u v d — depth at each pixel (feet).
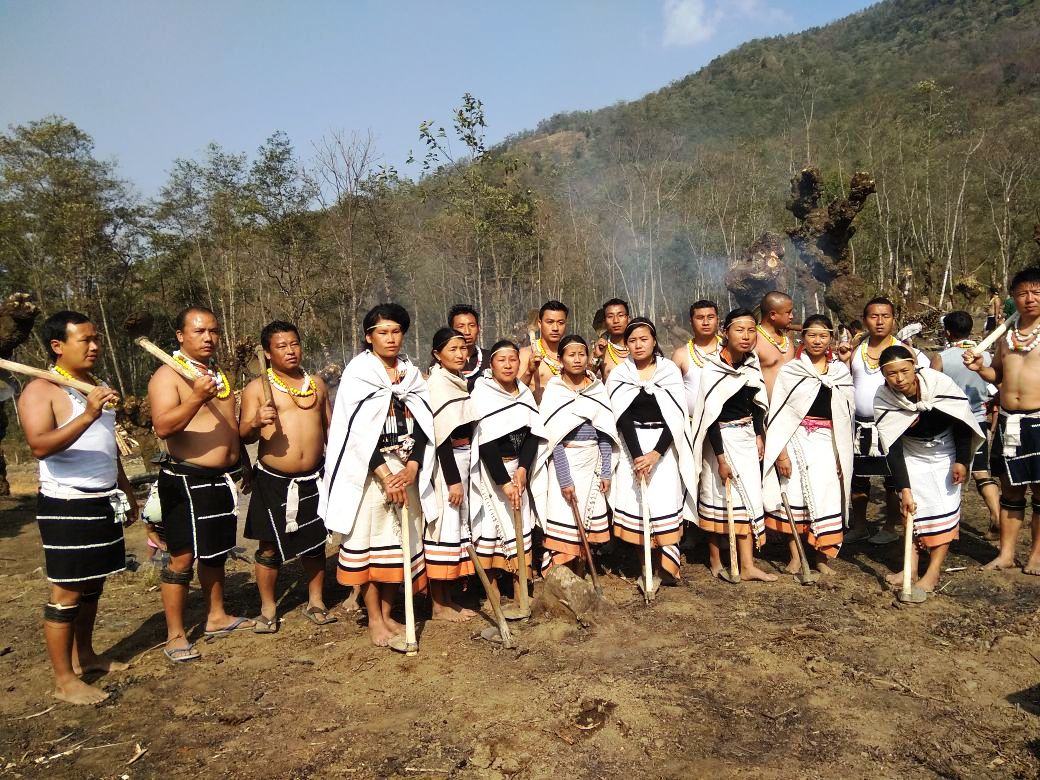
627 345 16.92
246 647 14.57
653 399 16.76
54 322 12.21
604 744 10.52
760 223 111.65
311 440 15.33
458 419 14.98
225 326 95.09
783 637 13.88
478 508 15.80
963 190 120.16
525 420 15.46
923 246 123.13
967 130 145.18
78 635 13.44
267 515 15.11
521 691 12.13
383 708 11.81
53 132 84.23
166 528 13.93
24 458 75.87
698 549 20.25
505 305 88.43
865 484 19.67
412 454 14.15
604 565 18.81
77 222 82.02
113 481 12.80
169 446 13.93
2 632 15.98
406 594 13.78
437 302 98.37
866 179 27.17
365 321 14.42
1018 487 16.80
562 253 108.37
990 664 12.65
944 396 15.56
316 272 74.18
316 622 15.72
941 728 10.75
